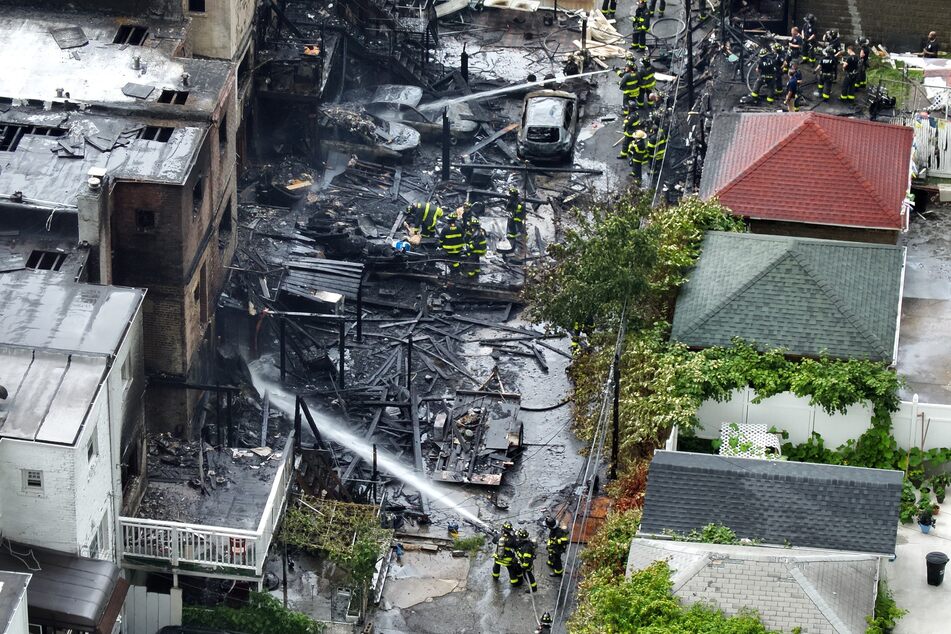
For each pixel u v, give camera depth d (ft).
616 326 347.36
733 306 328.70
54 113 355.56
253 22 442.91
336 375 391.04
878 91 456.86
